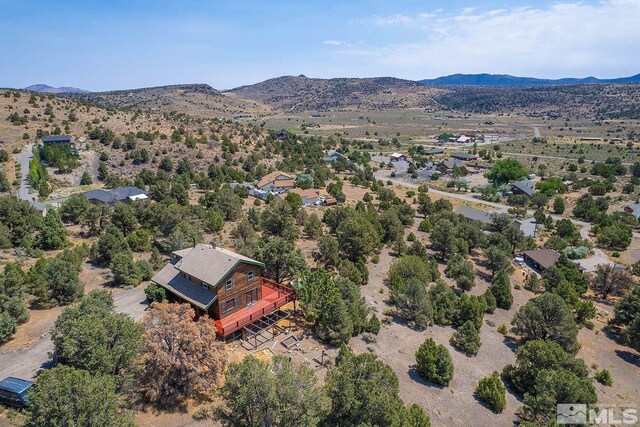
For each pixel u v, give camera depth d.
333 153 193.00
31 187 98.25
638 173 153.50
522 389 38.38
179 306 30.69
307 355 36.81
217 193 87.56
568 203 127.94
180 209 69.00
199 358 29.31
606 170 157.12
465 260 66.69
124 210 65.94
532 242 85.88
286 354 36.53
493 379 35.97
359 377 26.16
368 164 186.00
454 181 150.12
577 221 111.25
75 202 72.25
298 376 23.27
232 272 38.25
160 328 28.95
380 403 24.47
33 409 20.19
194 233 59.16
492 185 148.50
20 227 60.25
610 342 52.66
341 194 111.19
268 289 45.03
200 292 38.34
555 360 37.47
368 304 50.81
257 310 39.53
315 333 40.84
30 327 38.12
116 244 54.88
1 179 95.06
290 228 65.38
